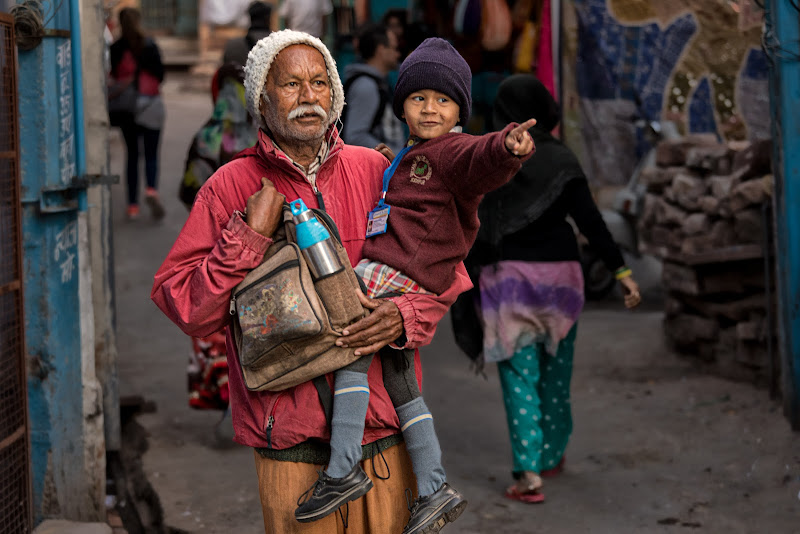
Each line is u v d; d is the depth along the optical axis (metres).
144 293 7.77
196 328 2.30
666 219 6.18
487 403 5.54
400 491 2.46
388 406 2.40
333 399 2.32
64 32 3.33
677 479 4.23
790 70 4.46
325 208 2.41
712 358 5.75
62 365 3.52
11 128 3.13
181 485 4.24
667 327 6.21
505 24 7.66
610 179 7.46
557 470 4.39
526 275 4.00
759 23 6.98
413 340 2.34
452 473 4.46
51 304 3.46
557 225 4.09
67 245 3.47
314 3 13.01
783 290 4.61
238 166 2.42
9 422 3.12
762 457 4.36
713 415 4.98
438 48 2.41
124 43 9.36
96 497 3.64
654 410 5.15
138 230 9.48
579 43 7.29
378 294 2.33
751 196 5.20
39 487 3.55
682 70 7.23
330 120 2.39
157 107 9.55
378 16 12.18
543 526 3.83
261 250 2.26
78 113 3.42
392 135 5.85
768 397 5.13
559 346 4.20
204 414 5.28
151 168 9.67
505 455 4.71
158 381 5.85
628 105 7.34
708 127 7.25
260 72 2.30
